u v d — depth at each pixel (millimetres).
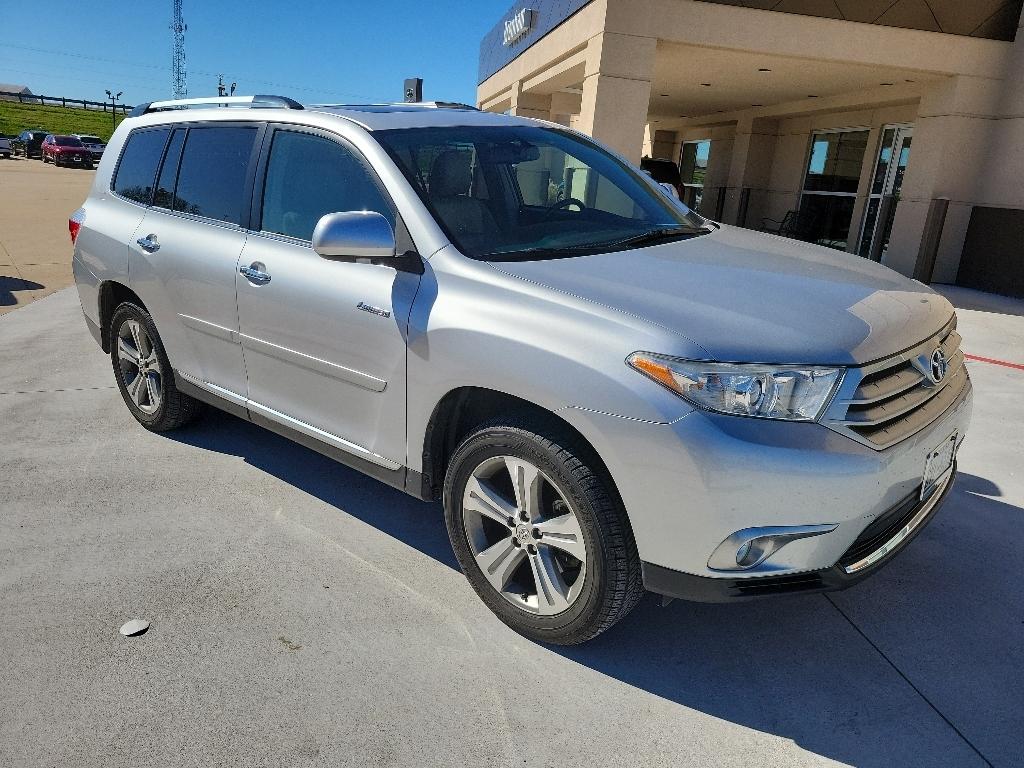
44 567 3227
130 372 4715
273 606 2992
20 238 14242
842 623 2967
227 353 3791
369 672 2639
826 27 12008
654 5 11594
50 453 4375
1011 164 11969
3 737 2336
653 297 2527
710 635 2891
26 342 6883
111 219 4473
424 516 3738
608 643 2830
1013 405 5586
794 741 2381
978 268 12500
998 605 3092
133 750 2293
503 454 2701
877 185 15883
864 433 2357
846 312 2574
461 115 3656
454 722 2424
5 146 49812
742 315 2439
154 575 3186
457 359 2713
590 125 12203
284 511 3752
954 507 3910
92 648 2729
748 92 16656
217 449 4461
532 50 17266
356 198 3207
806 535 2303
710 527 2295
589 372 2406
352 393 3197
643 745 2352
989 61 12188
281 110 3656
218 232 3773
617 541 2475
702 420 2262
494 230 3080
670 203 3891
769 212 20000
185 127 4168
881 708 2523
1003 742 2383
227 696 2514
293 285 3318
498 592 2857
